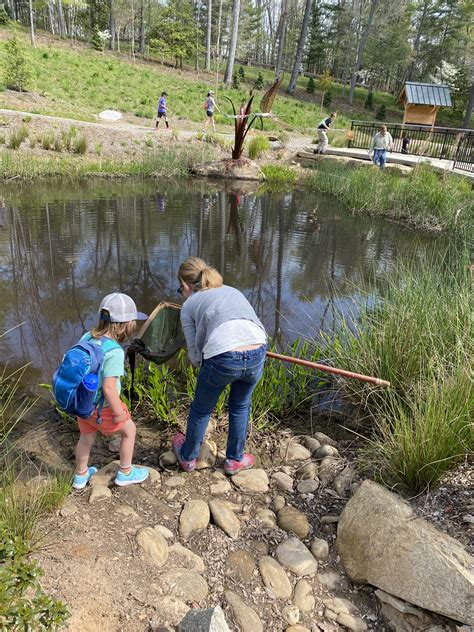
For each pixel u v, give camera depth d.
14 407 3.21
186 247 7.17
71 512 2.20
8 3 45.69
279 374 3.56
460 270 4.54
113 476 2.50
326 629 1.87
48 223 7.93
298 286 5.93
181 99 27.38
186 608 1.83
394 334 3.49
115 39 47.06
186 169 14.49
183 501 2.43
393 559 1.95
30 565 1.63
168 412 3.20
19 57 20.09
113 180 12.52
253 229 8.61
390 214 10.57
